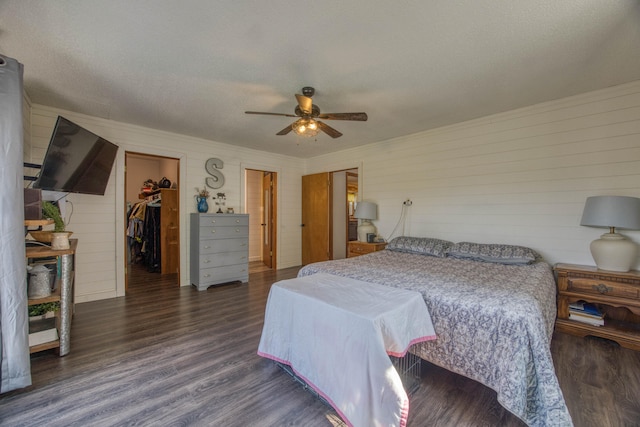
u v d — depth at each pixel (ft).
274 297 6.82
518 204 10.59
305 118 8.77
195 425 4.92
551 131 9.86
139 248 20.22
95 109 10.68
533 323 4.98
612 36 6.24
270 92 9.16
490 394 5.81
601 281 8.09
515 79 8.29
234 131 13.52
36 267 7.11
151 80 8.39
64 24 5.89
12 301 5.54
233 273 14.67
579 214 9.34
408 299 5.73
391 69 7.72
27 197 6.57
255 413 5.24
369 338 4.59
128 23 5.88
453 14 5.58
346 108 10.46
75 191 9.36
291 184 19.47
